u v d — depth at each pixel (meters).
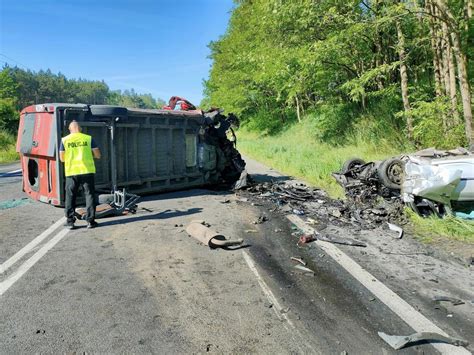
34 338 3.00
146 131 8.84
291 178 11.81
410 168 6.45
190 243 5.46
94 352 2.83
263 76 17.22
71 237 5.70
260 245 5.41
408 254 4.98
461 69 8.36
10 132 26.92
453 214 5.96
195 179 10.10
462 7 9.69
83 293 3.81
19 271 4.35
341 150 14.23
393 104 13.94
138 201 8.45
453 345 2.95
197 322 3.27
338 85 16.86
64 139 6.03
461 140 8.83
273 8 13.83
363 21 11.80
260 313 3.43
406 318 3.35
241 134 37.72
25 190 8.62
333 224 6.52
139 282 4.09
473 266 4.53
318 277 4.25
